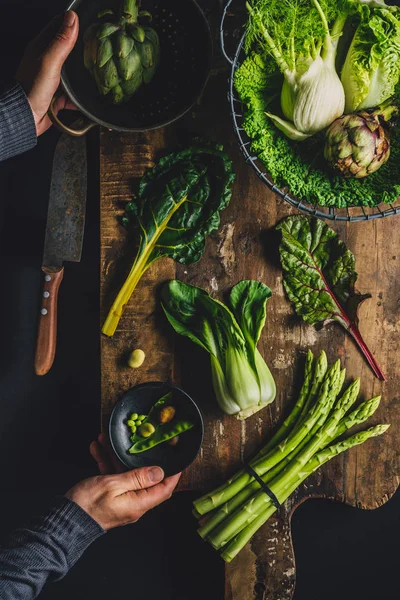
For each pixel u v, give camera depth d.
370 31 0.82
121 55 0.85
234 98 0.94
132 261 0.97
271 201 0.97
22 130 0.85
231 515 0.94
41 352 0.98
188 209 0.95
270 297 0.97
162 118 0.93
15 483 1.08
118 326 0.96
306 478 0.97
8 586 0.79
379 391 0.97
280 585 0.96
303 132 0.85
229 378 0.93
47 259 0.97
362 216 0.90
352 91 0.84
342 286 0.96
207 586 1.07
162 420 0.93
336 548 1.07
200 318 0.94
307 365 0.96
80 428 1.08
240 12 0.96
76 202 0.96
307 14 0.83
